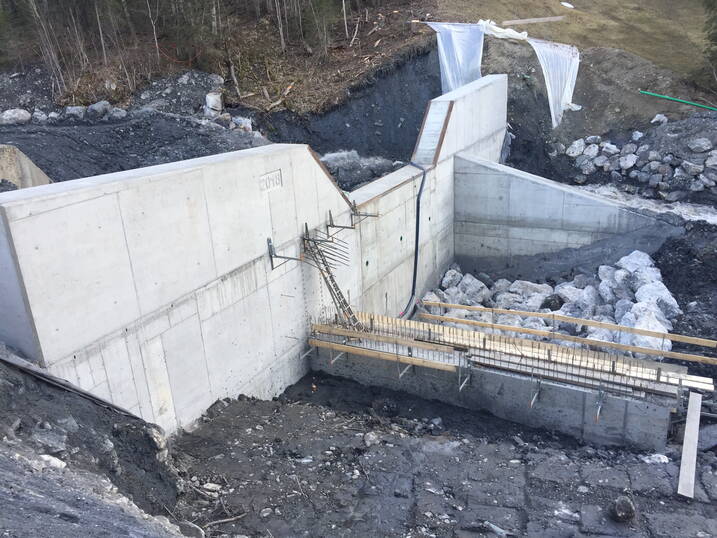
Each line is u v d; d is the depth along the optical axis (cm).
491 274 2828
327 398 1800
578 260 2586
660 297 2073
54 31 3030
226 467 1298
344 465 1331
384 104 2953
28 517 718
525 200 2611
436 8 3562
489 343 1773
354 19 3525
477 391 1719
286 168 1702
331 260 1975
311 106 2825
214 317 1521
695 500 1224
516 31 3416
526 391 1638
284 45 3194
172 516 1078
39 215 1056
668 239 2380
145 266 1295
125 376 1284
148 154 2319
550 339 2069
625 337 1927
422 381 1792
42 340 1095
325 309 1995
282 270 1752
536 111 3153
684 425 1538
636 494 1244
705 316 2044
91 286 1178
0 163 1741
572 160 2967
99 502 866
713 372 1789
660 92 2998
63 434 1011
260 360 1719
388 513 1168
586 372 1600
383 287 2367
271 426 1518
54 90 2836
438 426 1642
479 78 3192
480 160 2666
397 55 3052
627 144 2852
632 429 1538
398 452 1393
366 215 2062
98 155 2273
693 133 2684
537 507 1203
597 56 3256
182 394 1451
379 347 1822
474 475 1310
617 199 2691
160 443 1153
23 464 868
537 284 2555
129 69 2909
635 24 3669
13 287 1063
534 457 1398
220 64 3003
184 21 2994
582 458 1459
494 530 1127
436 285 2791
